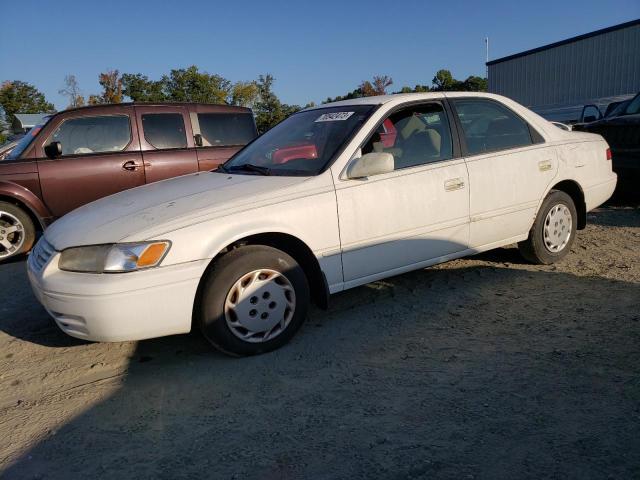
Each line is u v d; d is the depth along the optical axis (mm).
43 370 3576
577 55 20016
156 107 7176
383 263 4020
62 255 3395
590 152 5285
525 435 2570
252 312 3510
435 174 4203
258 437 2697
